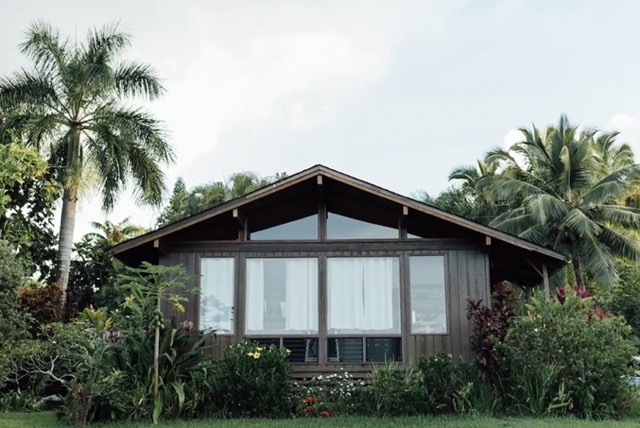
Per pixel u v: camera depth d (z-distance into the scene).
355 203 14.55
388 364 13.13
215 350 13.70
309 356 13.64
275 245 14.21
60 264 20.44
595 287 29.47
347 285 13.98
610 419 11.38
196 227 14.32
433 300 13.85
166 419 11.32
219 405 12.05
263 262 14.15
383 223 14.37
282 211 14.54
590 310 12.65
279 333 13.77
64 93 21.41
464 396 11.83
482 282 13.86
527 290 17.98
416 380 12.19
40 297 17.53
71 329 14.76
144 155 21.62
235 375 11.99
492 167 32.62
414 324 13.73
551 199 25.20
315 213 14.52
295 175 13.67
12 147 13.11
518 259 15.02
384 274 14.02
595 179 26.67
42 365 14.50
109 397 11.07
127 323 13.46
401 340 13.65
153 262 14.94
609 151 30.61
